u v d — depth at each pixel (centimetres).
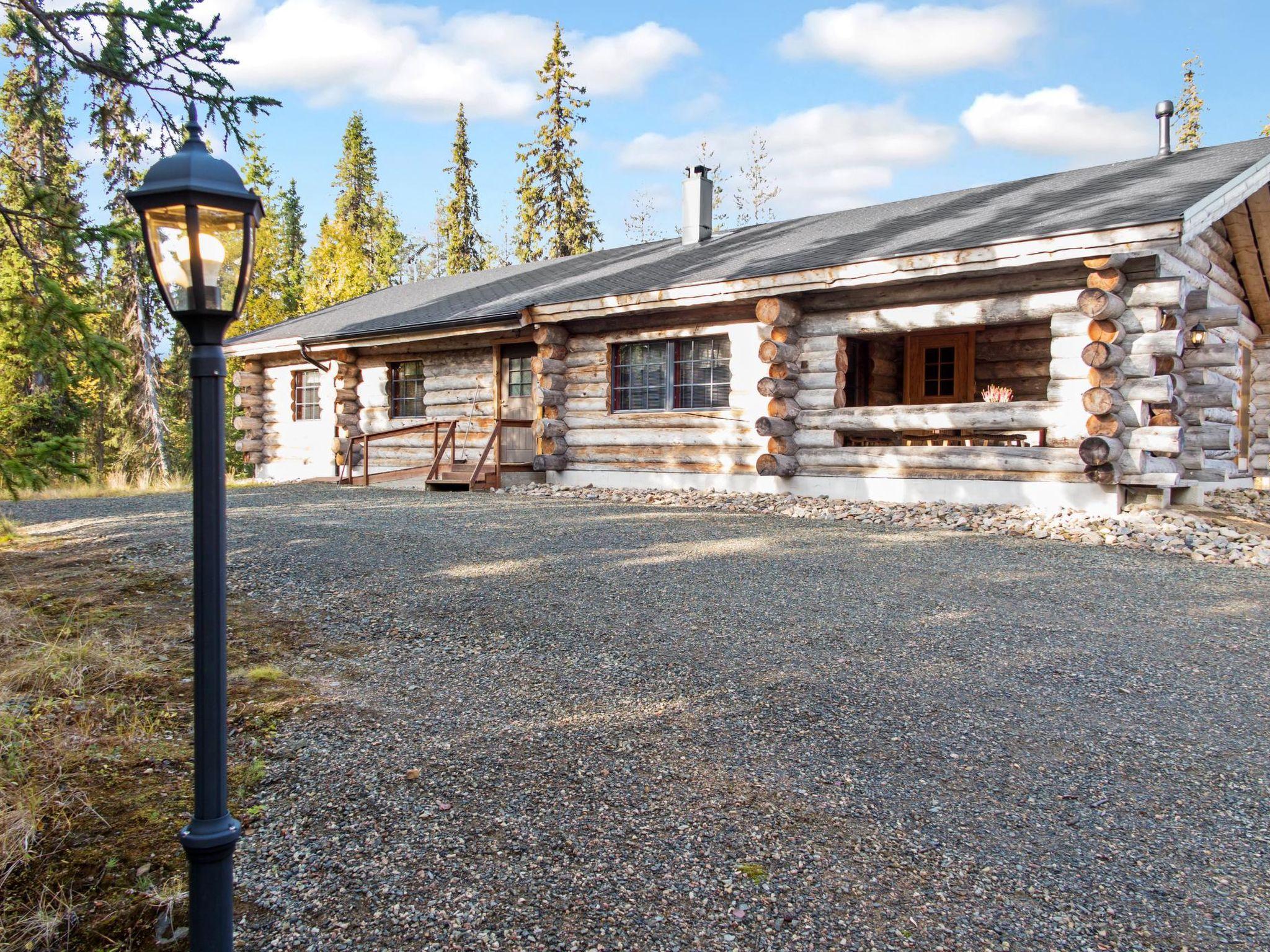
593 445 1331
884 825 299
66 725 381
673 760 346
